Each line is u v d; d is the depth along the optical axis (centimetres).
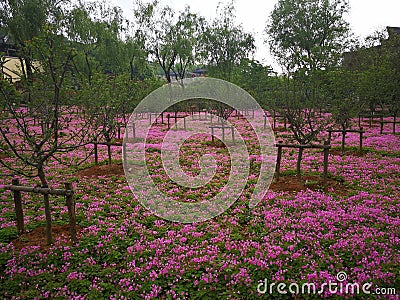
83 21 2895
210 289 423
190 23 3516
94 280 444
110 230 594
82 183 910
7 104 542
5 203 739
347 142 1464
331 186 833
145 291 425
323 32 3309
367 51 2306
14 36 2327
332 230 574
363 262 469
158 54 3638
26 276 449
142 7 3509
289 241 544
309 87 921
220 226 634
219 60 3403
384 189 787
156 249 527
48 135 535
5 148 514
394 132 1691
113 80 1157
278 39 3697
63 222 636
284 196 766
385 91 1625
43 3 2317
